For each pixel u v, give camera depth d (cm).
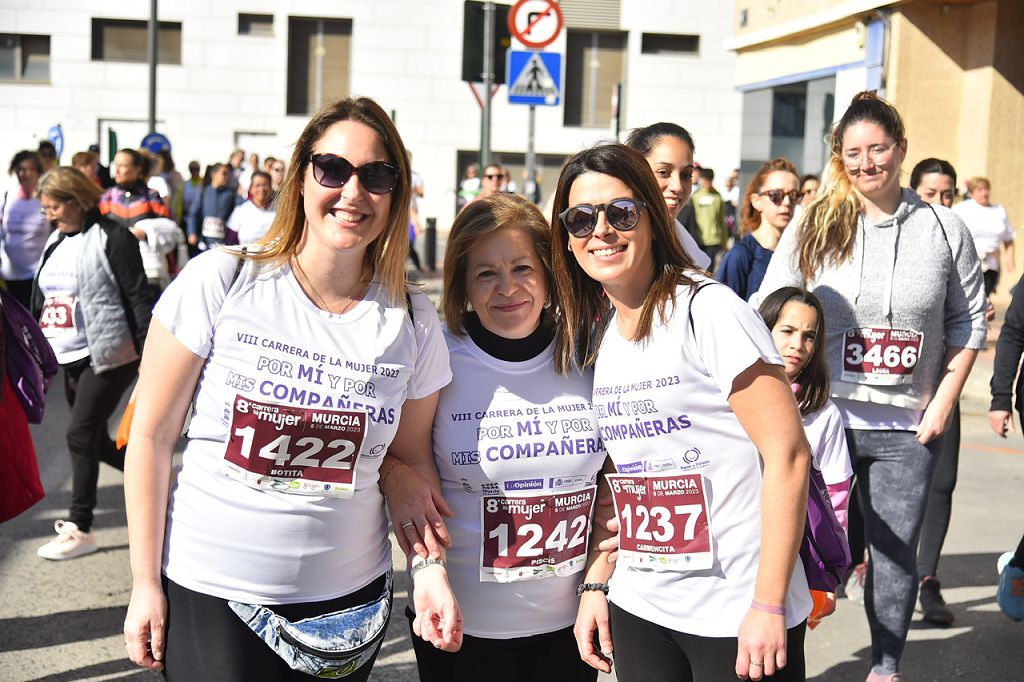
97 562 551
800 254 402
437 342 264
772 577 239
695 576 255
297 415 241
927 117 1469
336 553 248
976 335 391
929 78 1464
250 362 241
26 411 402
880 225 390
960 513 666
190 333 242
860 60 1513
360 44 3006
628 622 267
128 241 548
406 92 3028
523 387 279
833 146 398
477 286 279
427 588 261
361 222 244
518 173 3089
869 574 395
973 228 1170
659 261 260
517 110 3052
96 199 559
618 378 261
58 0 2947
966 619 494
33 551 567
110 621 473
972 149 1462
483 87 1016
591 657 279
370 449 249
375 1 2997
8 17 2947
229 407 241
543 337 283
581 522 283
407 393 262
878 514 393
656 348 253
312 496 244
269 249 249
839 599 530
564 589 284
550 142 3070
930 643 466
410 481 272
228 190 1530
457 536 281
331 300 251
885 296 385
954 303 393
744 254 577
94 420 557
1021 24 1423
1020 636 473
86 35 2961
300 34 3012
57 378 1073
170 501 253
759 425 242
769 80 1792
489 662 284
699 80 3075
